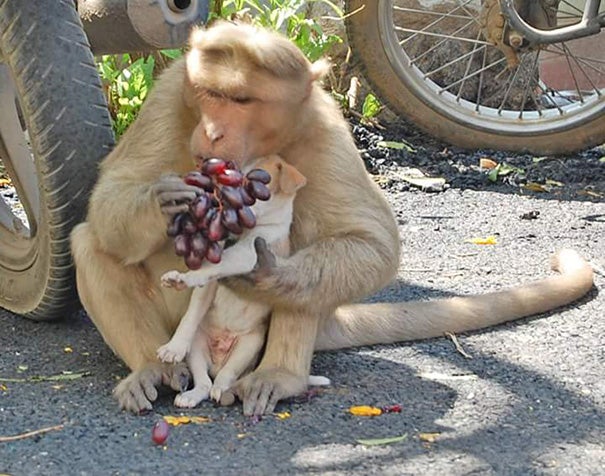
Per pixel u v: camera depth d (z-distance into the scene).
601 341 5.65
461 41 11.30
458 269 7.07
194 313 4.68
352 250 4.79
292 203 4.73
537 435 4.46
